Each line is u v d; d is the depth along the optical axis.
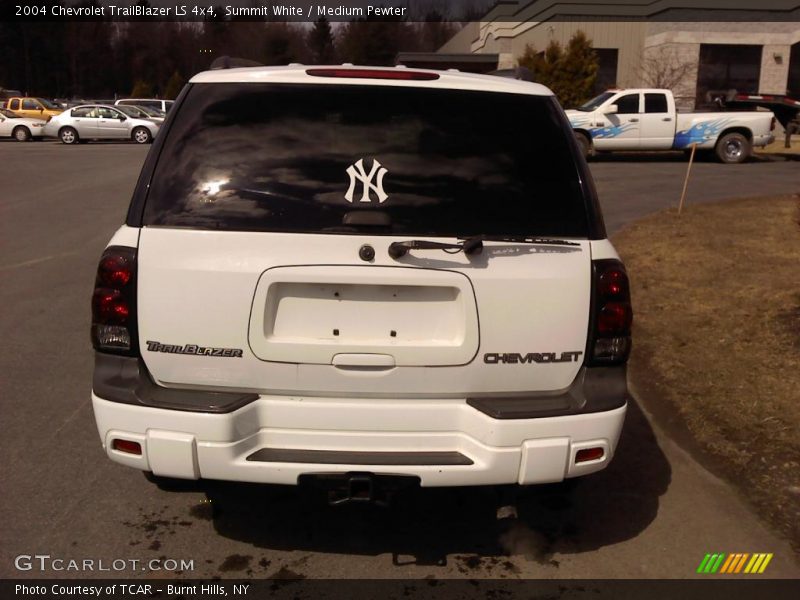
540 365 2.99
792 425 4.64
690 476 4.17
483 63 39.06
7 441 4.37
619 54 31.09
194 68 63.91
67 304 7.23
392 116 3.07
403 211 2.96
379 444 2.97
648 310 7.08
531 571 3.28
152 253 2.91
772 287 7.54
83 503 3.73
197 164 3.01
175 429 2.88
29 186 15.50
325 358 2.91
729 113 20.20
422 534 3.54
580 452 2.98
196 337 2.91
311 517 3.66
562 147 3.13
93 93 66.25
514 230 2.98
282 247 2.89
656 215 12.01
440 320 2.95
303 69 3.15
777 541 3.55
